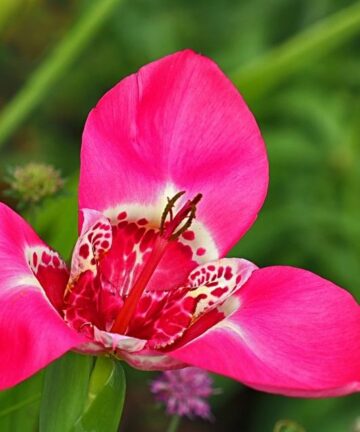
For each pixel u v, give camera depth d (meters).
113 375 0.49
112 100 0.54
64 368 0.50
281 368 0.49
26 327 0.48
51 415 0.50
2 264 0.50
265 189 0.54
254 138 0.54
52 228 0.60
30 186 0.59
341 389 0.48
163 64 0.54
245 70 0.70
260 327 0.51
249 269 0.53
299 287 0.52
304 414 0.93
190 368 0.58
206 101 0.54
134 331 0.53
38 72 0.76
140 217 0.54
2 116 0.75
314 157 0.95
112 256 0.54
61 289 0.52
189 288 0.53
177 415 0.58
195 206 0.53
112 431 0.49
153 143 0.54
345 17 0.71
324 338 0.50
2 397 0.56
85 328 0.51
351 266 0.93
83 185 0.53
